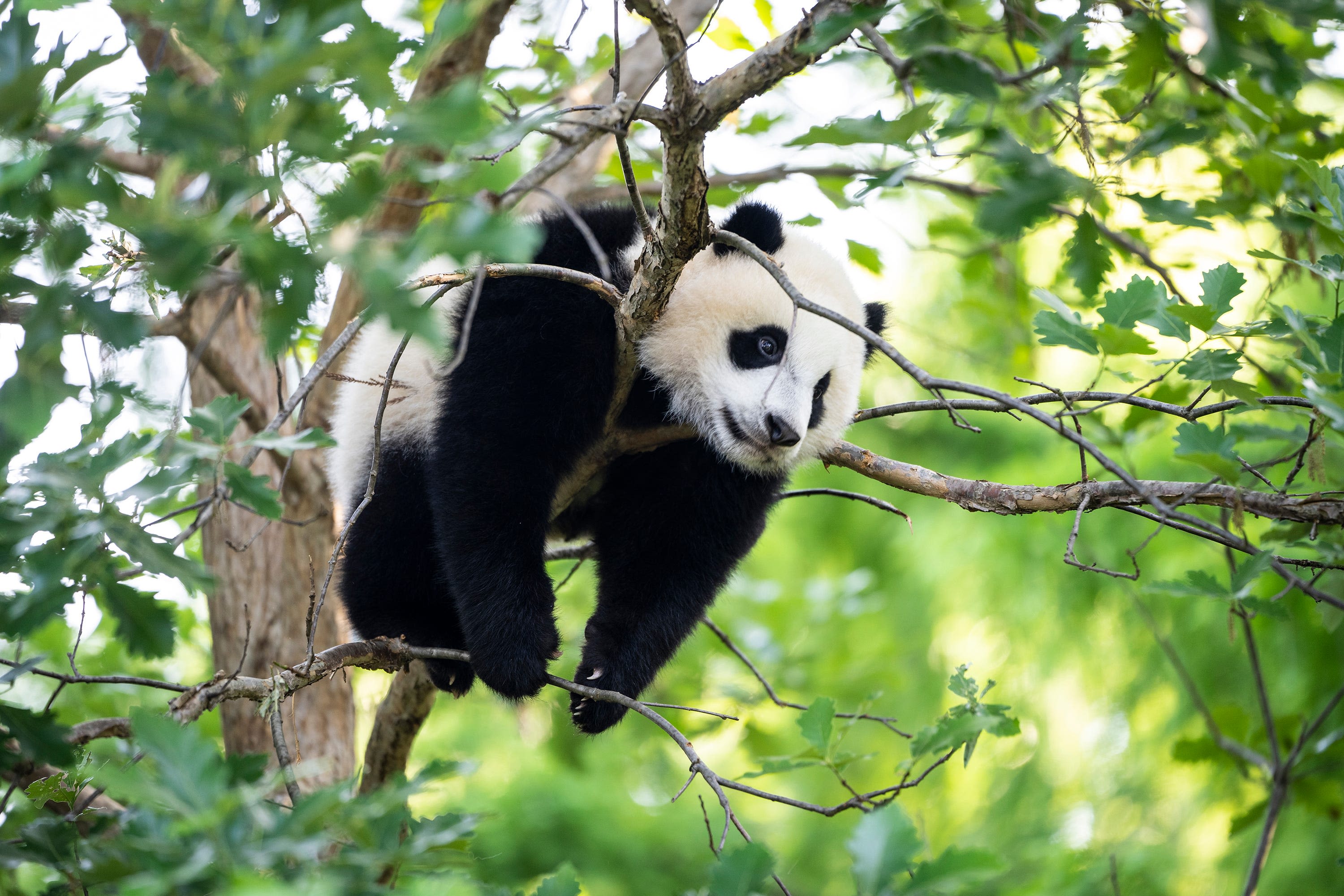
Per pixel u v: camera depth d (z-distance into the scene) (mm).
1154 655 15898
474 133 3119
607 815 17547
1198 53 3801
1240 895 13938
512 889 4148
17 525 3986
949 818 18141
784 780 20359
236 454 6176
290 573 9555
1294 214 7227
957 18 6129
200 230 3111
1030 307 10914
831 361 8391
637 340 5883
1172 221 4691
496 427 7449
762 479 8688
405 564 8531
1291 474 5312
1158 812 15867
